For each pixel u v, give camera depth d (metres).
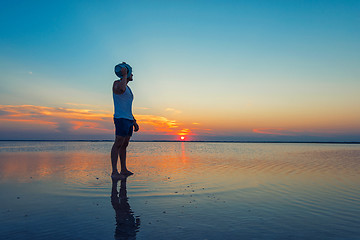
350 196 3.38
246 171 5.74
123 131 5.17
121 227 2.19
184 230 2.12
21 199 3.20
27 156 9.84
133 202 3.06
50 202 3.05
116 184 4.20
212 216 2.51
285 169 6.09
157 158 9.27
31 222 2.32
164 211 2.69
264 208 2.81
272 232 2.09
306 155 10.92
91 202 3.06
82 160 8.23
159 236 1.99
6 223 2.29
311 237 1.99
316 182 4.42
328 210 2.74
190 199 3.21
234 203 3.02
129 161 8.11
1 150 14.46
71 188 3.88
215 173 5.45
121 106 5.39
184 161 8.09
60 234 2.03
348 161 8.11
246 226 2.23
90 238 1.94
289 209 2.77
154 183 4.30
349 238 1.97
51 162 7.57
